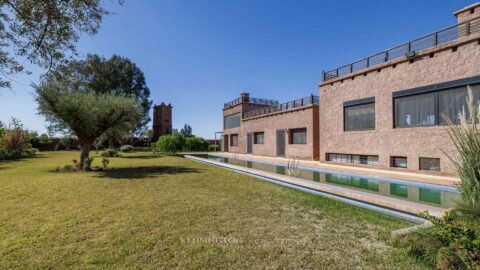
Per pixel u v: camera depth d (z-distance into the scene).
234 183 8.37
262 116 23.11
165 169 12.67
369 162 11.98
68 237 3.67
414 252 3.03
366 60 12.14
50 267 2.80
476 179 3.16
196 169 12.67
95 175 10.52
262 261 2.93
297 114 18.61
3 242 3.49
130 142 45.88
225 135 32.88
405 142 10.23
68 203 5.69
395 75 10.73
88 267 2.80
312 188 7.29
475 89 8.15
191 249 3.25
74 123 12.52
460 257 2.50
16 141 22.72
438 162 9.17
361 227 4.06
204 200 5.93
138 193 6.75
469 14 9.41
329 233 3.81
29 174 11.07
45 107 11.82
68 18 3.16
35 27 3.04
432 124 9.41
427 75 9.55
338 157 13.77
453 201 3.46
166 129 52.16
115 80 38.22
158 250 3.23
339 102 13.60
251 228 4.03
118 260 2.96
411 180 8.25
